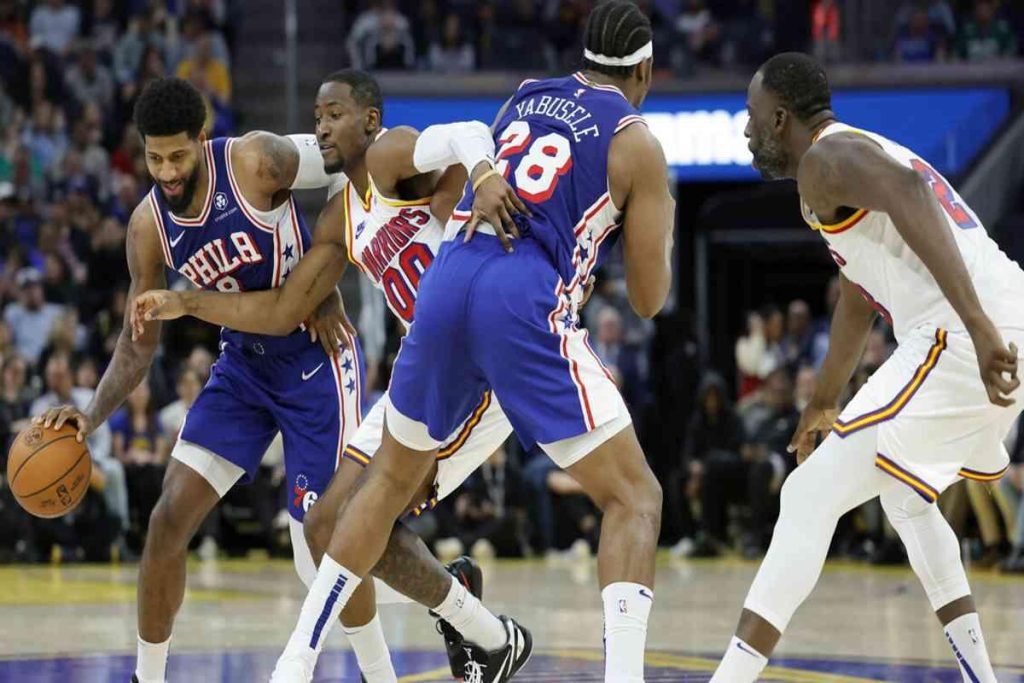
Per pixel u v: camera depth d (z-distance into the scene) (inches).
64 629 324.5
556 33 745.6
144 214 225.8
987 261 191.9
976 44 730.2
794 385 582.2
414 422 189.9
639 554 179.3
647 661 269.9
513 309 181.2
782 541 187.8
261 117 752.3
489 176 186.1
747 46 732.7
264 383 228.5
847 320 209.6
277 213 225.3
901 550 497.0
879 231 190.1
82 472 223.8
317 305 225.0
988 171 689.0
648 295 193.0
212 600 387.9
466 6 768.9
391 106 704.4
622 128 187.9
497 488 551.8
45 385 539.8
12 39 750.5
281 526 538.6
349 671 261.1
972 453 198.1
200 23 748.6
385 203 217.9
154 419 542.0
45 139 695.1
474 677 224.8
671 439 590.2
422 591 215.2
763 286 745.0
